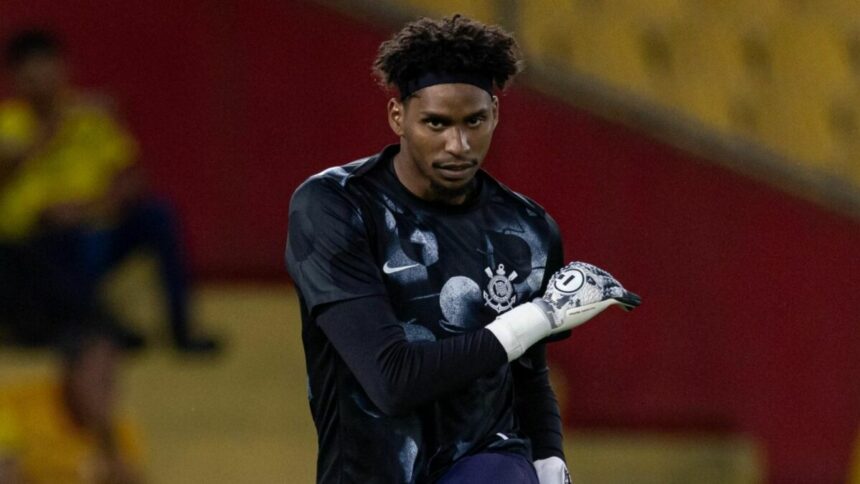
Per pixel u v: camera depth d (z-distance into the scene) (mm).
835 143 32062
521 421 11766
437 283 10852
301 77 27172
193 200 26594
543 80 29016
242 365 24391
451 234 10961
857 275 30609
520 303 11062
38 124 23250
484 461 10805
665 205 29344
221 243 26562
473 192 11141
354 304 10508
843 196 31031
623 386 28484
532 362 11664
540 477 11453
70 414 20562
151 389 23578
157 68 26703
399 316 10773
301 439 24078
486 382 10961
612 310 28719
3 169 22891
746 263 29797
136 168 25250
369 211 10797
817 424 29719
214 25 26953
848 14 34438
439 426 10875
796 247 30250
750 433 29203
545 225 11320
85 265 22969
